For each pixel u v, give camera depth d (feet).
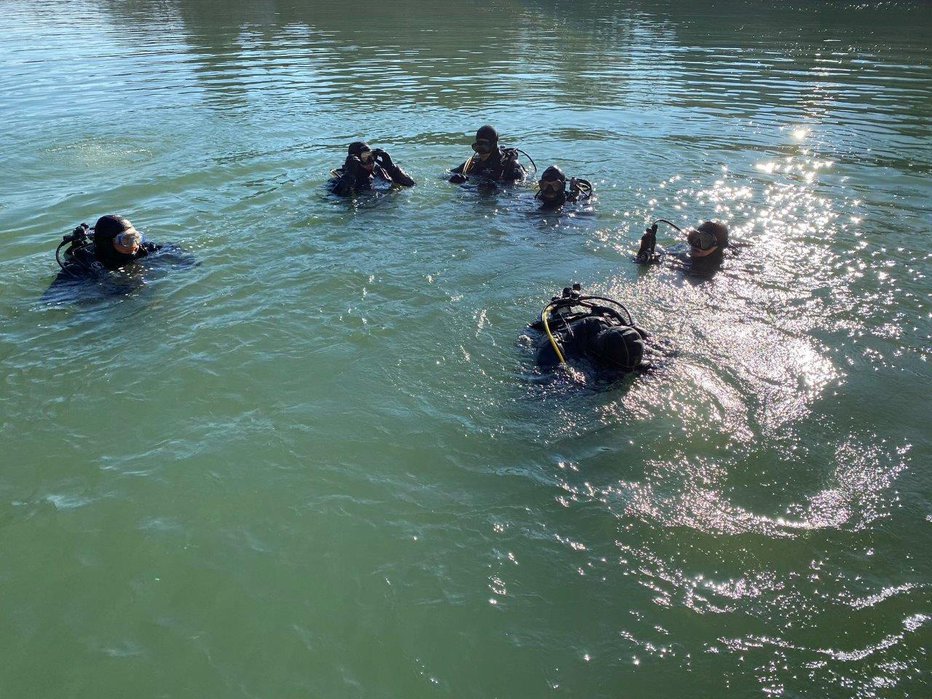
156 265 19.58
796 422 13.05
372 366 14.85
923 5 91.45
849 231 22.25
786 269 19.63
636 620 9.05
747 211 24.25
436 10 94.22
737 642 8.74
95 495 11.17
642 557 10.02
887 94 43.09
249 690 8.26
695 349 15.58
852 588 9.48
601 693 8.16
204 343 15.66
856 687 8.17
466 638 8.85
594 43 65.67
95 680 8.36
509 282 18.83
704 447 12.37
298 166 29.25
